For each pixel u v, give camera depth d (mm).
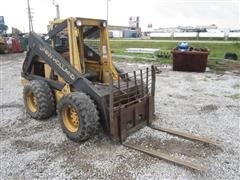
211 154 4309
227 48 22000
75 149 4477
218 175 3750
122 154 4312
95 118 4488
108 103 4574
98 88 4781
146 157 4223
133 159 4164
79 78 4781
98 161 4109
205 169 3822
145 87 5312
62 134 5051
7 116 6051
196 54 11508
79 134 4520
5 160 4148
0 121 5750
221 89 8578
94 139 4785
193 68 11828
